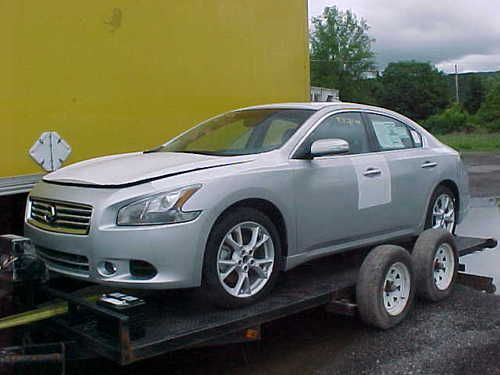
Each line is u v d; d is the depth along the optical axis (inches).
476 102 2918.3
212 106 324.5
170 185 177.5
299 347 214.5
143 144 293.4
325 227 215.2
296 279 223.1
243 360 205.2
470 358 203.0
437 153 270.2
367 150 237.9
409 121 266.1
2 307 187.2
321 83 2586.1
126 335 157.9
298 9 373.1
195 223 175.8
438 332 224.4
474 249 290.0
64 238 182.2
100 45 273.0
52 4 254.7
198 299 183.8
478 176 783.1
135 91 288.5
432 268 242.8
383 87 2888.8
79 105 266.4
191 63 312.8
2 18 238.5
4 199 228.8
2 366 158.2
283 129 219.1
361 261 247.8
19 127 245.8
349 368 197.5
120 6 280.2
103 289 196.5
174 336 165.9
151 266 173.3
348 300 217.9
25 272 174.4
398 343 215.3
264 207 198.2
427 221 263.3
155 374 196.4
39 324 183.0
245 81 341.7
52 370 165.3
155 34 295.1
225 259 185.6
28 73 247.8
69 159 263.9
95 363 202.7
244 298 188.4
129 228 172.1
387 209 238.7
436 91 2906.0
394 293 225.5
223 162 194.4
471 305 252.7
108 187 180.4
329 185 215.2
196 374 195.8
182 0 306.2
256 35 346.6
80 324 175.2
